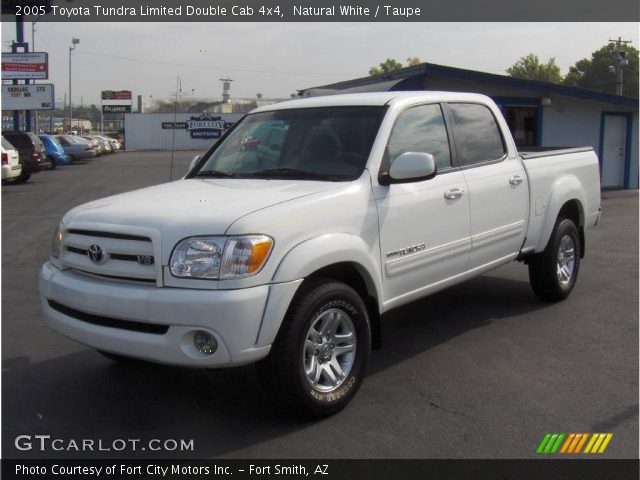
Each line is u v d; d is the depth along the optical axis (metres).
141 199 4.40
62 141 34.84
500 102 17.25
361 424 4.12
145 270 3.84
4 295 7.41
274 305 3.77
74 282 4.08
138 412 4.35
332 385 4.21
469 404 4.40
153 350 3.76
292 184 4.56
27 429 4.13
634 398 4.48
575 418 4.19
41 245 10.66
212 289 3.68
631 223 12.65
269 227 3.83
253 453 3.80
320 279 4.15
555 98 17.89
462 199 5.29
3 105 33.72
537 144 17.97
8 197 17.95
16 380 4.90
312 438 3.95
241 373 5.00
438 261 5.10
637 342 5.62
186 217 3.87
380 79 17.98
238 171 5.12
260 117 5.57
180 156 44.47
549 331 5.93
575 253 6.93
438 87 16.41
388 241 4.61
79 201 17.02
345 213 4.29
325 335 4.17
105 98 66.31
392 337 5.81
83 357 5.38
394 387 4.70
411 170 4.50
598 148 18.72
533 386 4.70
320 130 5.04
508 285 7.56
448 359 5.25
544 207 6.36
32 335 5.95
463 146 5.56
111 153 49.97
